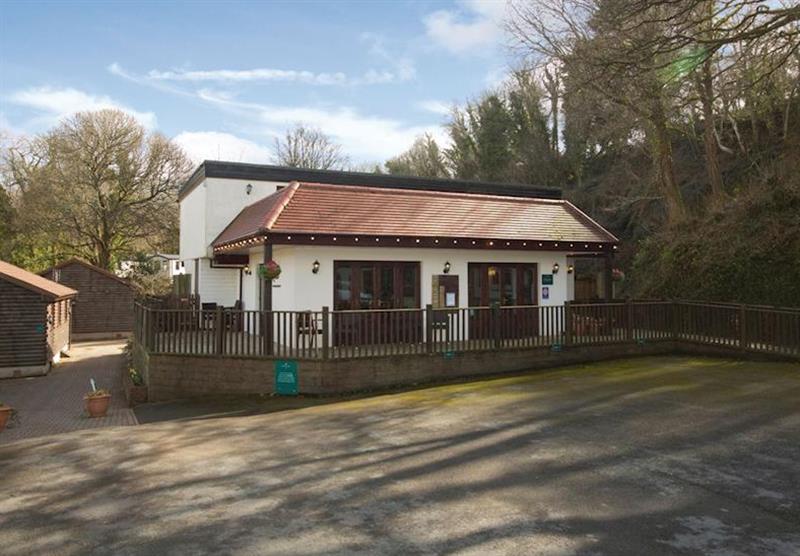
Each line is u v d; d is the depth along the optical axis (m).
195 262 21.91
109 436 9.73
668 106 19.39
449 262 16.30
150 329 13.50
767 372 12.54
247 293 19.73
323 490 6.24
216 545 4.92
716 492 5.72
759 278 17.52
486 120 41.75
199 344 13.38
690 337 15.95
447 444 7.91
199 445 8.68
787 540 4.63
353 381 12.65
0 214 39.91
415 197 17.78
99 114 39.19
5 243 40.09
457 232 15.96
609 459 6.92
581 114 24.56
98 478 7.18
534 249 16.83
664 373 12.98
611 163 35.50
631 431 8.17
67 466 7.84
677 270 20.52
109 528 5.44
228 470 7.23
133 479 7.05
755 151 24.55
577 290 27.75
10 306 19.66
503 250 16.83
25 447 9.16
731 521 5.02
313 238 14.03
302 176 21.27
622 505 5.46
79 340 34.16
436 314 14.70
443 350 13.51
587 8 19.06
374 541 4.86
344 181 21.59
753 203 18.78
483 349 13.88
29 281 21.05
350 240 14.44
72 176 38.00
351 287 15.27
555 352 14.69
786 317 13.59
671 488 5.88
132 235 41.56
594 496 5.73
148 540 5.10
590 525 5.02
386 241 14.83
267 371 12.82
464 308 14.02
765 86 19.89
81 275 34.50
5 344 19.61
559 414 9.41
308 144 57.03
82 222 39.44
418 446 7.90
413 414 10.02
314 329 12.79
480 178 41.38
